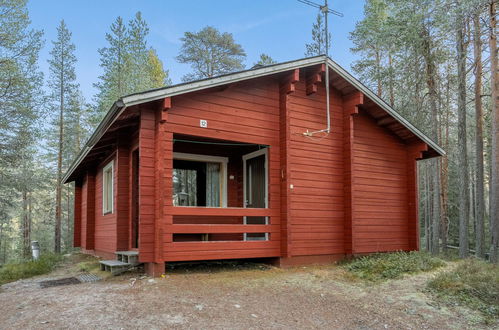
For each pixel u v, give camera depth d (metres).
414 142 9.62
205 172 9.81
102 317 4.23
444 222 18.00
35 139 17.88
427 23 14.52
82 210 13.52
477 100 14.38
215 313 4.54
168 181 6.49
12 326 4.03
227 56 26.83
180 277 6.32
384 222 9.16
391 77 17.36
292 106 8.02
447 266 7.65
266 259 7.96
